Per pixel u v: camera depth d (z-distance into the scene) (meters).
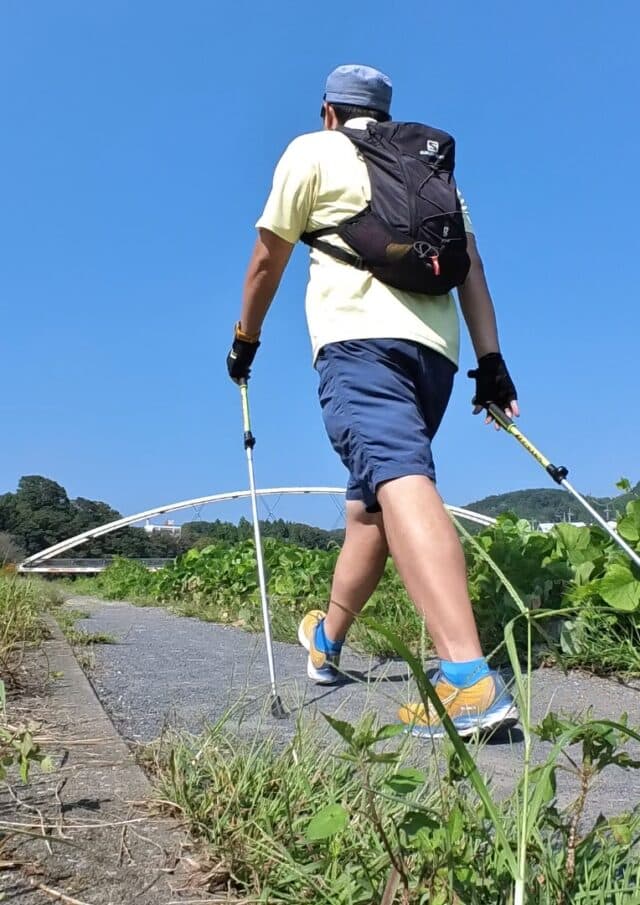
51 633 4.77
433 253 2.68
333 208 2.77
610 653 4.00
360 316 2.70
